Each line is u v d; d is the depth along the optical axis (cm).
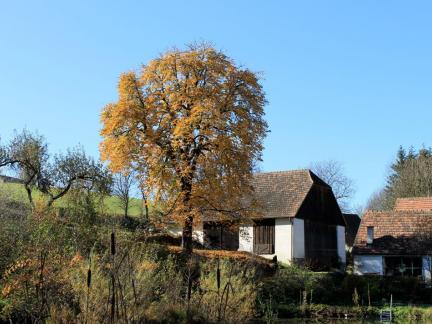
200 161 3291
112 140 3347
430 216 4259
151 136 3278
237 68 3459
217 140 3206
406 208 5022
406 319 2678
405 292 3294
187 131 3177
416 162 7056
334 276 3309
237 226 3522
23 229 1379
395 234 4172
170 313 1480
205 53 3422
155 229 2003
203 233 4391
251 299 1817
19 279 1186
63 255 1291
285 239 4369
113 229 1368
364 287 3192
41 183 3319
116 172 3362
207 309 1569
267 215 4441
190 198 3241
